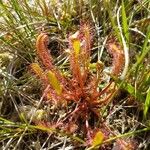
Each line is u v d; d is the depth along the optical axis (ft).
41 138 0.46
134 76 0.46
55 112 0.48
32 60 0.52
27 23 0.54
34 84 0.50
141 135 0.44
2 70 0.51
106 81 0.48
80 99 0.45
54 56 0.54
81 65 0.48
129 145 0.38
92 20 0.56
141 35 0.52
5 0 0.60
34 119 0.46
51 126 0.44
